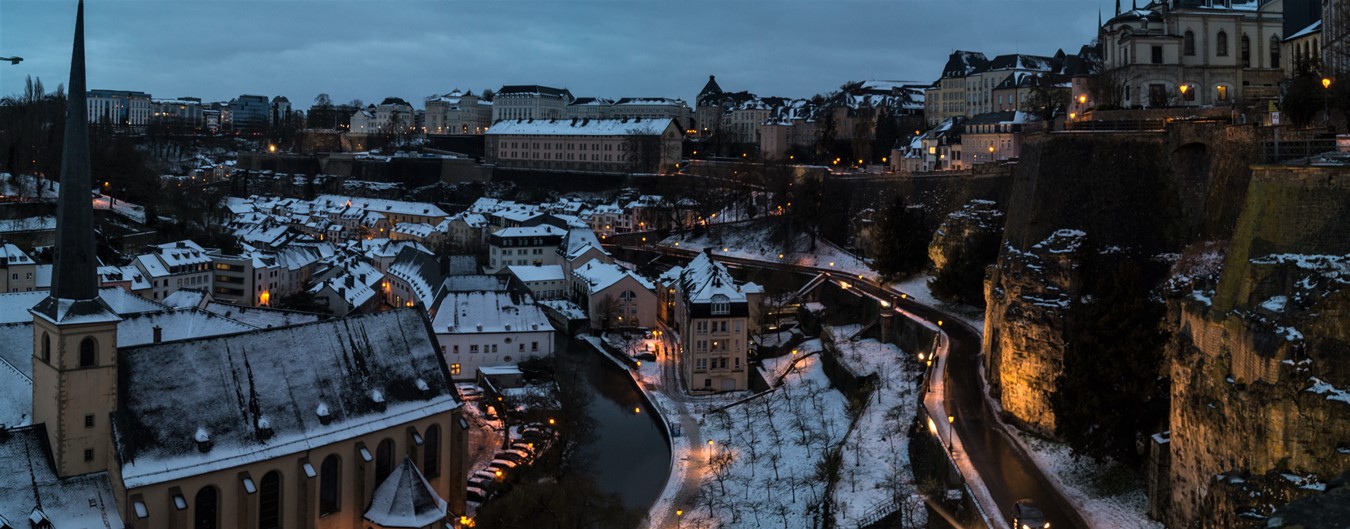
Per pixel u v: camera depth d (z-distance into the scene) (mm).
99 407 84938
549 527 101250
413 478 97125
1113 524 83125
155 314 119062
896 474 101625
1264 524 34656
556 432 129500
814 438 120562
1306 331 68188
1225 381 73250
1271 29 143000
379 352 103312
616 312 196875
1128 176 107250
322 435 94375
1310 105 100500
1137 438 92750
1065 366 93750
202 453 87750
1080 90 157250
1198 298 79438
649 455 127562
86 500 83500
